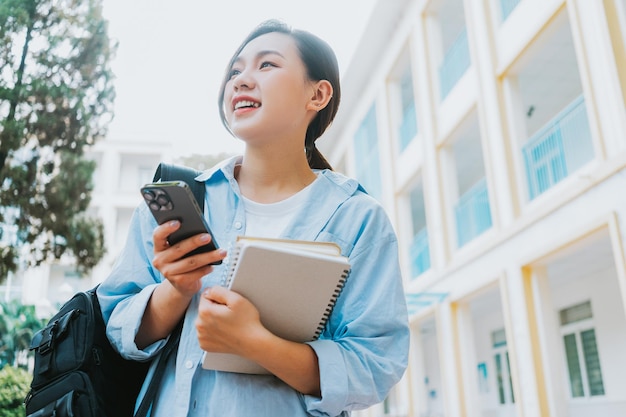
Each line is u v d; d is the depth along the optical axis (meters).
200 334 0.79
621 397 7.11
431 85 9.16
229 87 1.09
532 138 6.70
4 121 7.44
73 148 8.08
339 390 0.83
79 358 0.95
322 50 1.15
